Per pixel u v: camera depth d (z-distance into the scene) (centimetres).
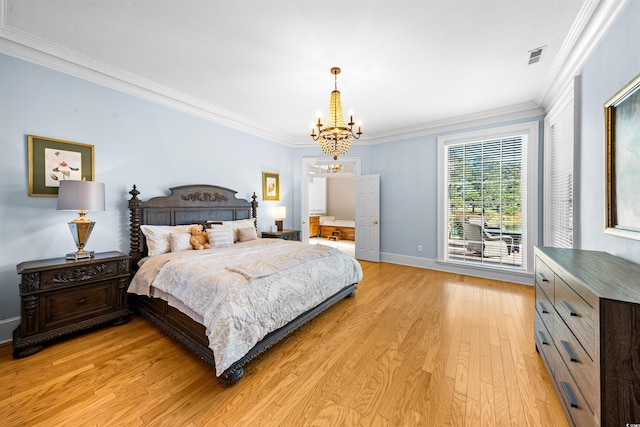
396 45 224
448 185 442
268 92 323
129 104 297
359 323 252
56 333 209
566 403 135
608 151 171
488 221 403
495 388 161
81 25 203
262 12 187
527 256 366
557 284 151
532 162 356
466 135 412
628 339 94
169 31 210
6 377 171
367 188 521
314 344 215
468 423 136
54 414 141
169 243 298
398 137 486
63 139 249
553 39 215
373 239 517
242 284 191
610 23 173
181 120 351
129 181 299
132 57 248
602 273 130
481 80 288
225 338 162
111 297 245
